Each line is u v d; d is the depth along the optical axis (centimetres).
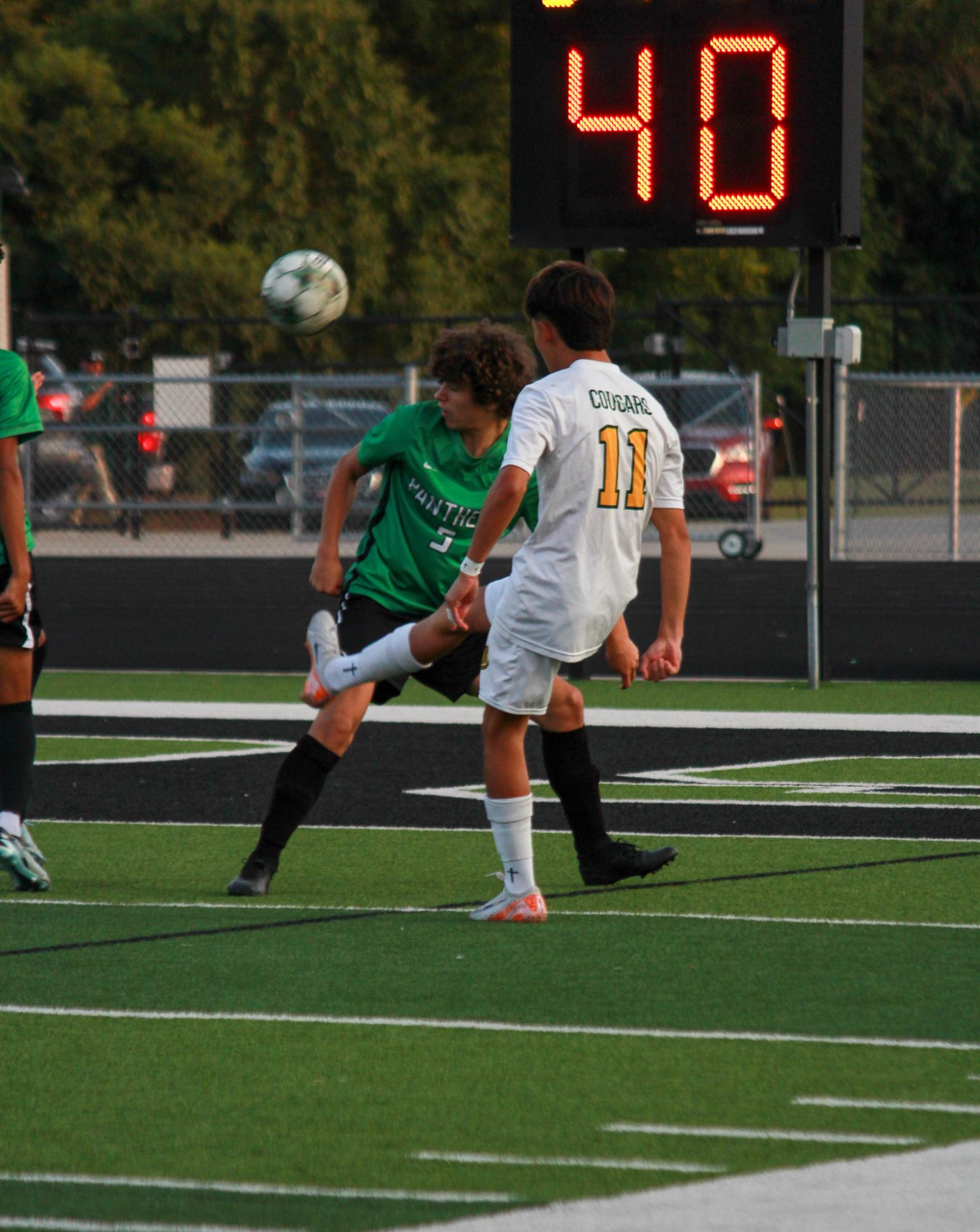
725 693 4891
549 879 2544
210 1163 1441
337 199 13962
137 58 14550
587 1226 1297
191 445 7925
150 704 4609
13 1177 1413
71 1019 1842
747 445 7919
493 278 14762
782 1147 1464
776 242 4678
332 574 2488
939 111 17588
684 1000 1900
